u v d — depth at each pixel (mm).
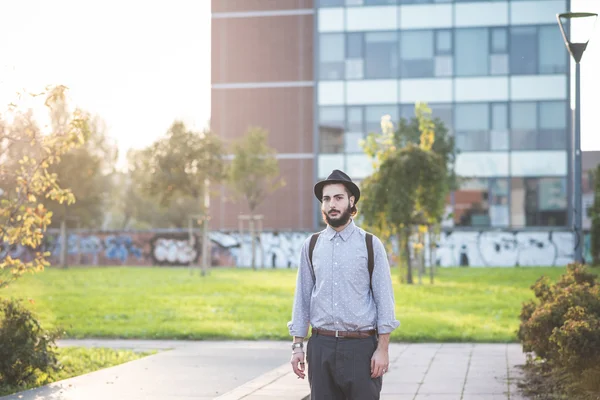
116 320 17531
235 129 48375
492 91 43531
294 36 48156
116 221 76125
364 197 28766
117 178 60531
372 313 5562
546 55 43219
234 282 30688
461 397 9438
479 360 12406
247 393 8953
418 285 28672
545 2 43125
